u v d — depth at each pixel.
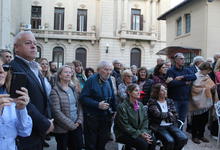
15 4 24.52
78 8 28.23
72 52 27.97
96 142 4.53
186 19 18.17
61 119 4.12
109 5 27.16
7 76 2.35
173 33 19.84
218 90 6.45
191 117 6.38
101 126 4.54
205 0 15.36
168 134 4.89
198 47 16.14
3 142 2.33
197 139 6.20
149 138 4.54
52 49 27.70
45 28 27.45
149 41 27.72
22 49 2.91
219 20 15.44
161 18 21.98
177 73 6.06
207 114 6.25
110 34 27.12
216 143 6.20
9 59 4.48
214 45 15.35
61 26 28.16
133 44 27.56
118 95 5.79
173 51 16.70
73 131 4.36
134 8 28.03
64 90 4.35
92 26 28.23
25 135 2.49
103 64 4.50
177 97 5.95
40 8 27.86
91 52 28.25
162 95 5.16
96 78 4.53
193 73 6.29
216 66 6.82
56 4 27.83
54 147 5.79
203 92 6.11
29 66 2.96
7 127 2.35
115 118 4.82
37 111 2.76
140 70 6.54
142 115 4.79
